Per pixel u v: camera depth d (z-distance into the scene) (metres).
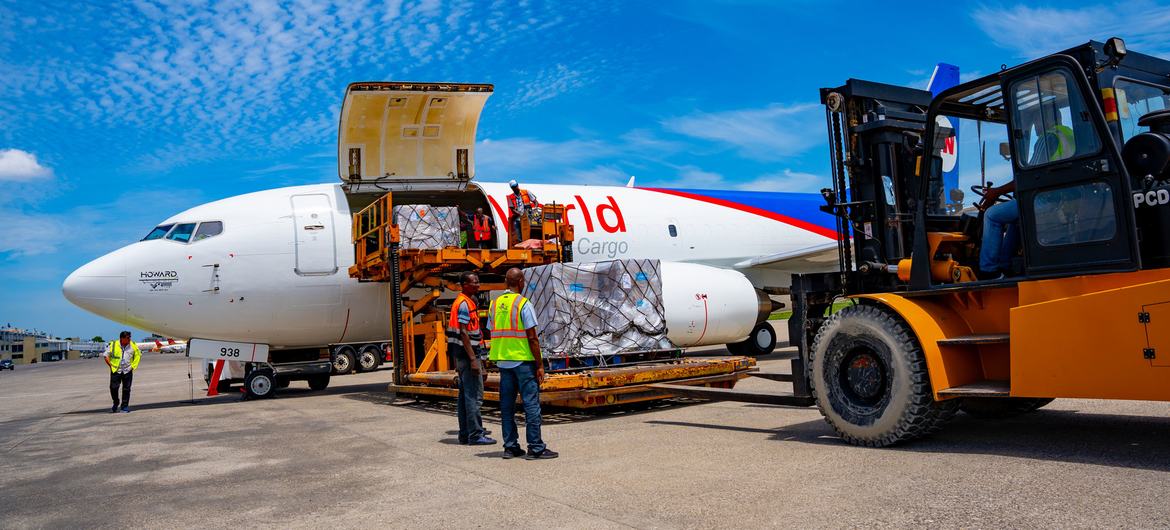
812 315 7.29
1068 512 3.89
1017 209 5.81
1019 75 5.47
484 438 7.21
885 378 6.02
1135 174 4.84
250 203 13.84
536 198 14.57
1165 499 4.04
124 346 13.02
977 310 6.09
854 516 4.02
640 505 4.49
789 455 5.91
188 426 9.97
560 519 4.25
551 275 9.72
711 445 6.56
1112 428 6.36
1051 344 5.16
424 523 4.29
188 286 12.90
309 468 6.27
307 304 13.61
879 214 6.89
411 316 12.13
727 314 13.95
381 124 14.06
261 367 14.17
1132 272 4.84
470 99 14.05
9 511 5.19
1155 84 5.62
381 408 11.12
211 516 4.71
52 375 42.12
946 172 6.96
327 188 14.55
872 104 7.12
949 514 3.97
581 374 8.89
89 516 4.91
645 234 17.06
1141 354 4.74
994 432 6.51
